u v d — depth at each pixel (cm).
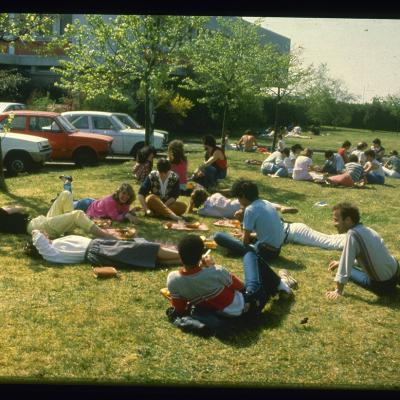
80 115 1878
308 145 3034
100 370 415
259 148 2380
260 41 2433
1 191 1101
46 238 662
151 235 786
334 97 4203
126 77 1578
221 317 492
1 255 671
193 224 841
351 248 572
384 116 4281
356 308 554
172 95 2675
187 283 486
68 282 588
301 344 471
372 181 1462
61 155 1688
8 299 536
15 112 1673
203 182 1162
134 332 477
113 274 608
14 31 1148
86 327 482
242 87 2116
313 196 1230
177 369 422
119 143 1889
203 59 2088
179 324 488
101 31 1515
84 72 1620
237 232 813
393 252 796
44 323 486
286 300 566
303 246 778
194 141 2820
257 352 454
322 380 416
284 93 2462
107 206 845
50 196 1076
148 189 904
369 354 459
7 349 437
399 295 592
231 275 504
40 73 2980
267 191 1260
